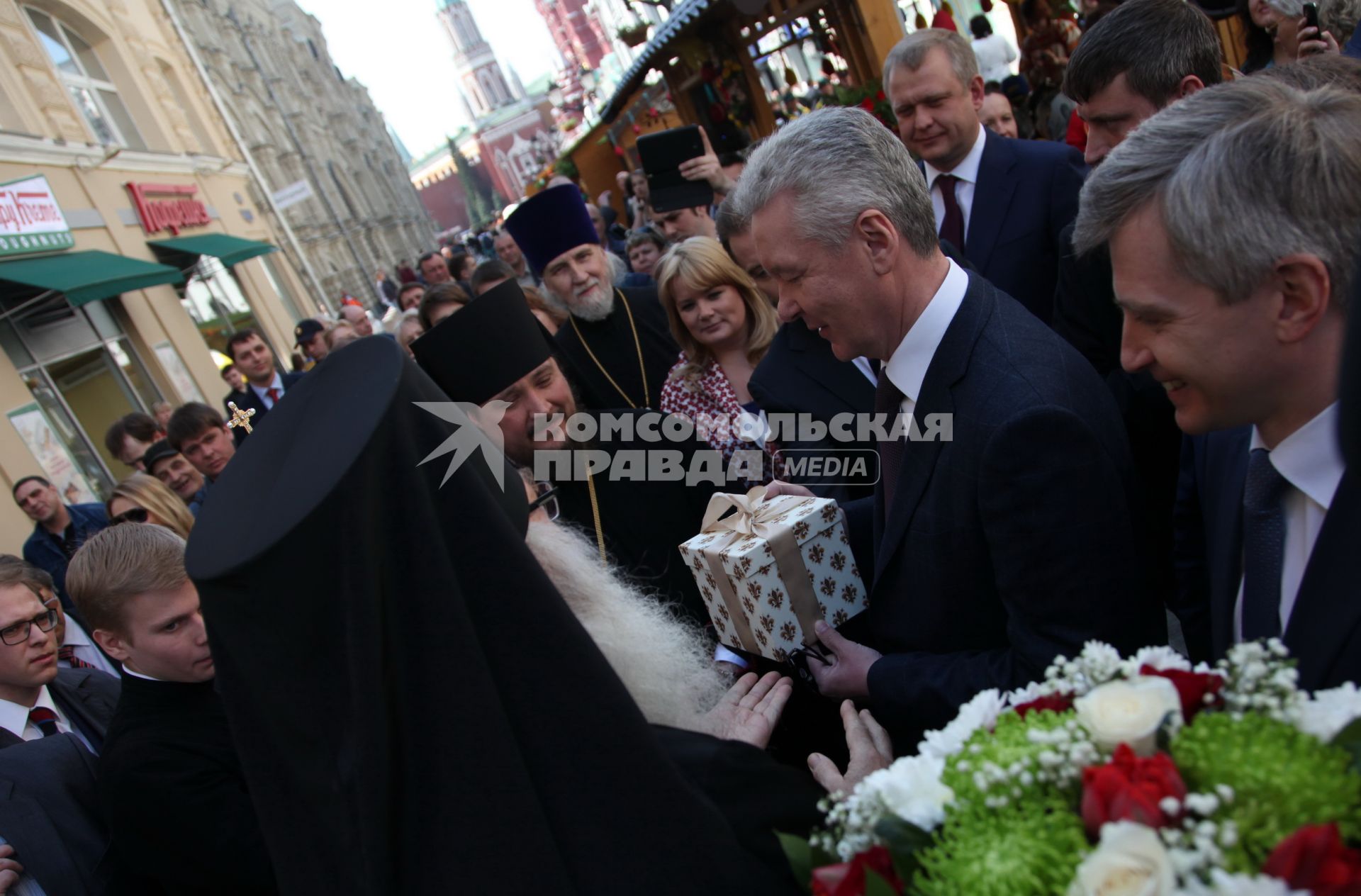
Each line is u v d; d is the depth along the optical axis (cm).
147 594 158
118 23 1355
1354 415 69
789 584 159
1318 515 94
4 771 175
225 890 159
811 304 134
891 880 80
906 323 134
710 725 128
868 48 692
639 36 1189
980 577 133
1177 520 141
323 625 79
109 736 167
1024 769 77
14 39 995
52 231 886
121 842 161
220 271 1450
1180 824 69
